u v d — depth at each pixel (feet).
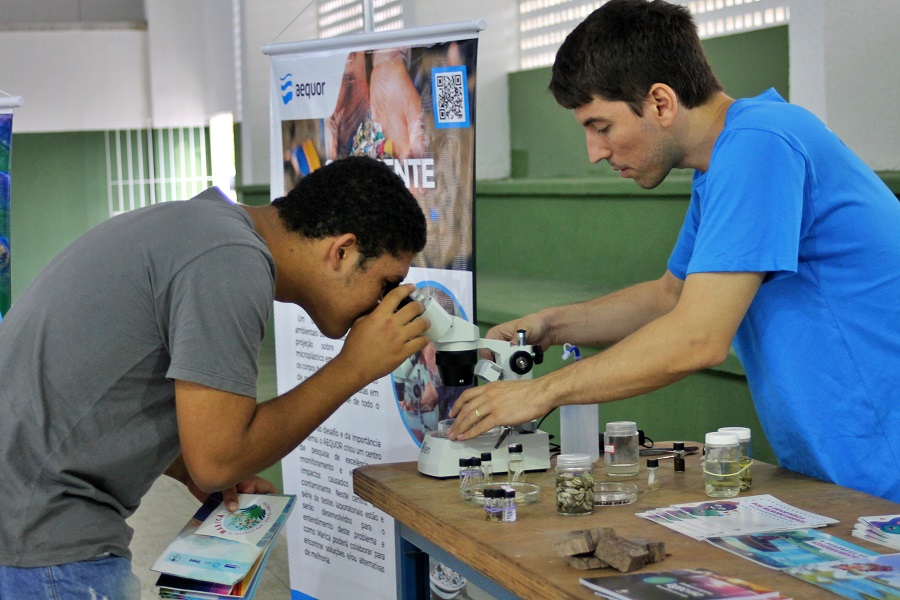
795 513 4.99
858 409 5.55
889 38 9.23
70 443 5.02
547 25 16.07
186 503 15.74
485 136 16.65
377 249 5.40
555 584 4.07
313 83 8.93
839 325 5.55
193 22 31.58
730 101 5.80
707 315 5.25
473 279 7.81
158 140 32.63
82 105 31.37
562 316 7.03
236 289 4.83
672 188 11.48
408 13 16.34
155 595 11.62
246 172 24.70
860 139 9.33
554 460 6.56
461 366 6.05
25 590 5.06
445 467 6.04
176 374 4.76
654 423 10.56
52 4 35.76
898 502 5.53
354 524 9.14
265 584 12.16
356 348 5.42
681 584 3.96
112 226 5.22
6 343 5.12
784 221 5.22
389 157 8.28
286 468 9.98
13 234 34.17
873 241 5.47
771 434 6.05
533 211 14.25
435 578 8.52
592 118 5.75
